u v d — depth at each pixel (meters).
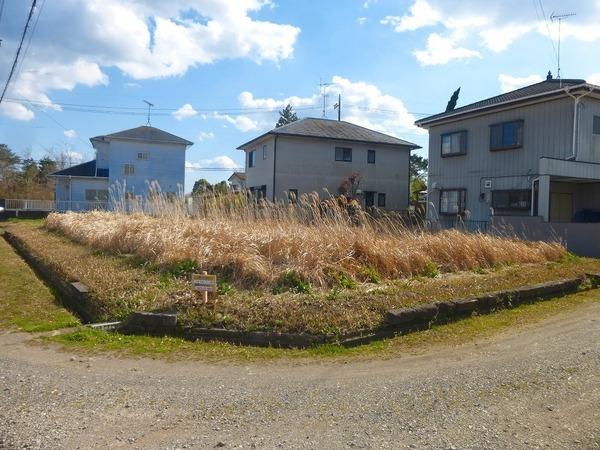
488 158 18.36
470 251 8.52
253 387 3.49
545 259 9.84
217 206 10.53
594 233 12.05
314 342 4.69
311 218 9.06
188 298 5.47
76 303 6.15
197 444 2.62
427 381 3.60
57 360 4.09
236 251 6.93
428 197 21.23
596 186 17.30
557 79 18.06
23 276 8.56
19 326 5.20
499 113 17.92
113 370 3.85
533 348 4.47
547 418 2.96
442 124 20.55
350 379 3.68
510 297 6.35
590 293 7.38
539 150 16.42
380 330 4.94
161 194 11.92
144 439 2.67
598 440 2.69
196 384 3.55
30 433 2.70
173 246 7.48
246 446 2.60
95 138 36.38
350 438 2.70
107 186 34.50
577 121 15.38
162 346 4.57
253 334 4.76
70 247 10.64
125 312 5.32
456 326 5.33
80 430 2.76
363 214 9.02
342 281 6.35
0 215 28.22
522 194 16.94
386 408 3.09
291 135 25.08
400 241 8.17
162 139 34.47
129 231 9.42
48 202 33.00
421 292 6.05
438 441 2.66
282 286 6.11
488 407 3.10
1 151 47.66
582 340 4.73
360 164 26.92
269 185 25.66
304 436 2.72
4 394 3.27
